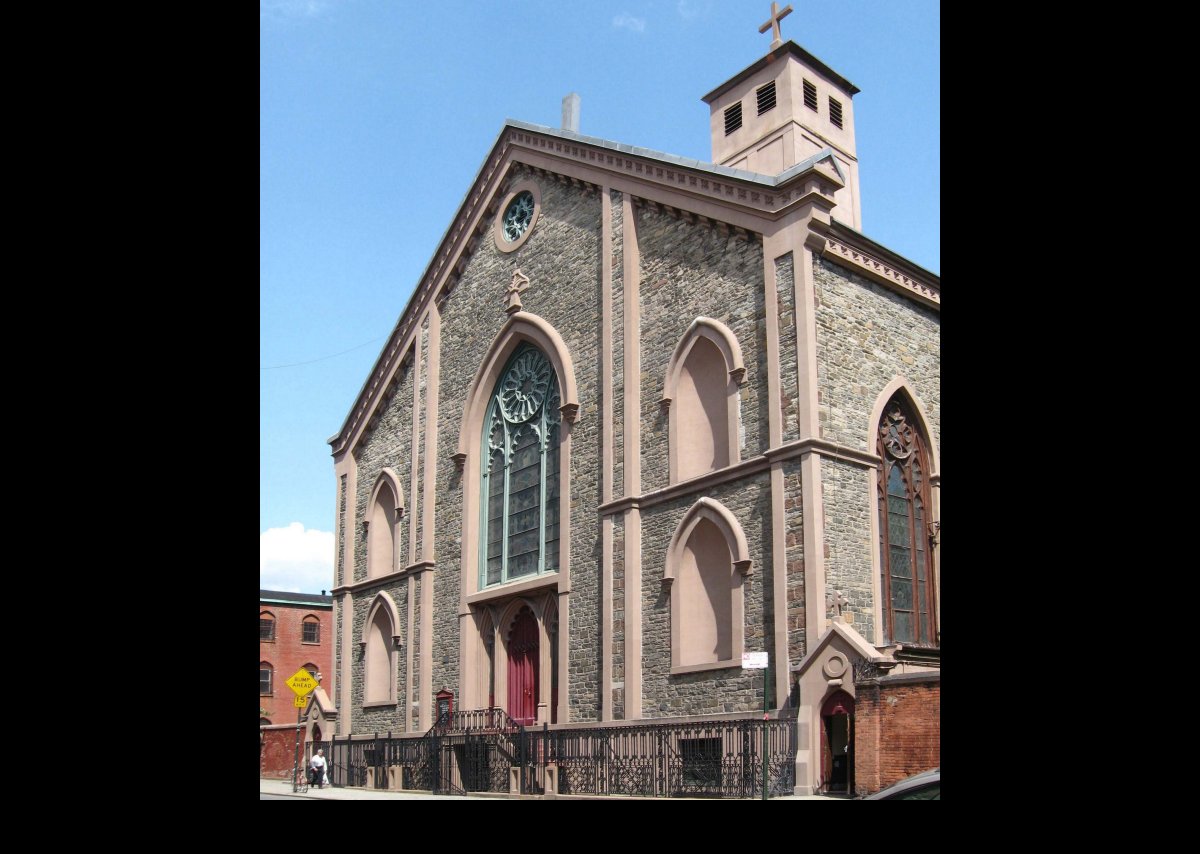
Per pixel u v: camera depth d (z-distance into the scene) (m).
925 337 24.22
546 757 24.56
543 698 26.77
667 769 21.16
